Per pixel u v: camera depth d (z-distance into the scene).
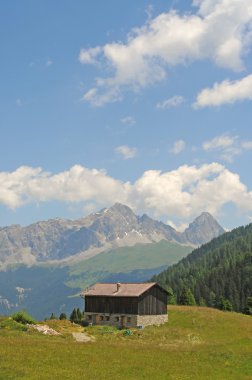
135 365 44.66
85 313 94.94
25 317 76.06
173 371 43.22
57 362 43.59
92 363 44.25
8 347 49.53
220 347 59.84
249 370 45.41
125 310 90.75
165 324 91.94
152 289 93.31
